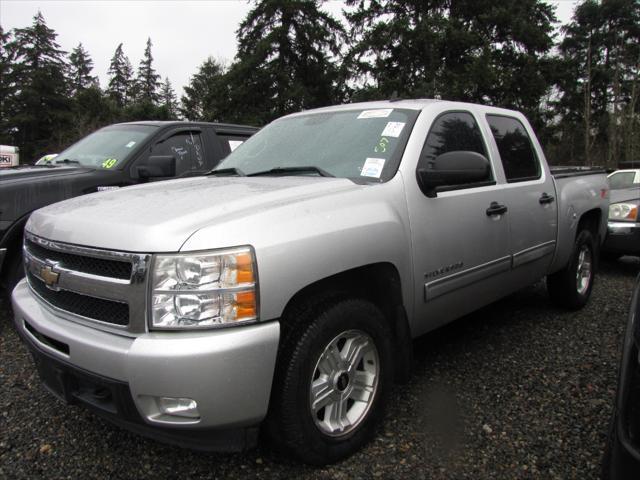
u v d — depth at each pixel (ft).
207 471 8.60
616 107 90.79
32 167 17.75
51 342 8.30
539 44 94.84
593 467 8.62
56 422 10.11
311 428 8.19
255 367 7.32
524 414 10.30
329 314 8.33
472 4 97.40
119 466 8.75
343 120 12.21
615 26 127.34
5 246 14.28
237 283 7.27
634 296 7.54
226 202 8.43
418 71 95.04
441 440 9.42
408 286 9.94
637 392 5.79
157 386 7.00
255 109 107.65
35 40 179.42
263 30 111.55
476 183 12.14
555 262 15.30
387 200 9.70
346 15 107.45
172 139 19.47
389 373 9.55
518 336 14.66
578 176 17.06
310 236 8.10
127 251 7.41
